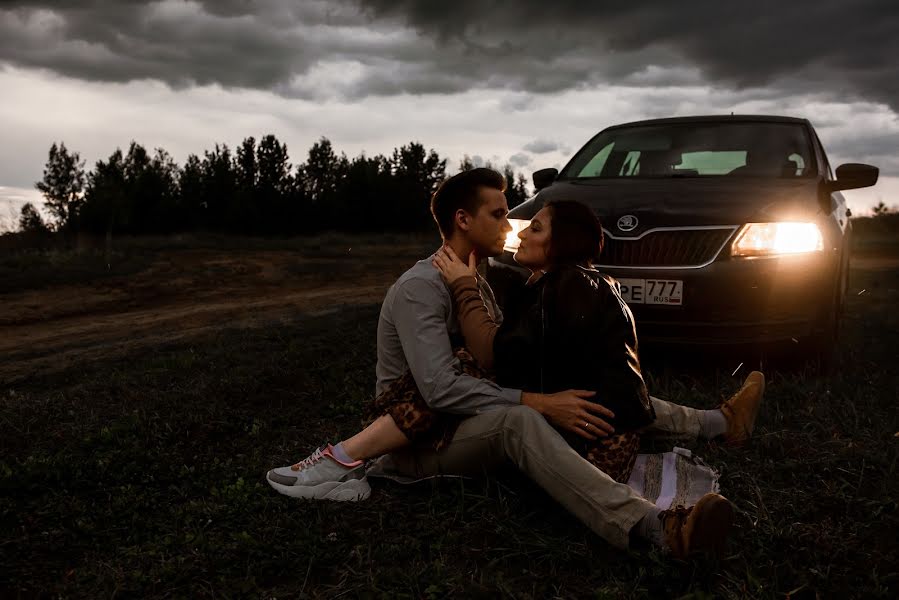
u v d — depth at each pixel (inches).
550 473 96.9
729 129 219.1
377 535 102.8
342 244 728.3
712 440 132.3
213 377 190.2
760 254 163.8
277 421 158.9
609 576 90.3
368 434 112.4
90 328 314.8
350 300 365.7
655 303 166.2
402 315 107.9
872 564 93.2
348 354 212.2
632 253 169.8
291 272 495.8
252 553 97.7
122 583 92.4
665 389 160.4
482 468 109.7
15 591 92.3
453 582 90.4
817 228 168.6
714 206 170.4
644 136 226.2
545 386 103.6
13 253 553.3
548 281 102.3
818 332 168.1
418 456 113.3
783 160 202.5
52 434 153.9
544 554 96.3
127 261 504.1
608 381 100.2
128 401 174.2
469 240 111.5
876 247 663.1
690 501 102.7
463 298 108.6
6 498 117.9
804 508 107.8
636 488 105.0
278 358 206.1
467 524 104.4
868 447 128.6
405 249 675.4
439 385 104.7
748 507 109.3
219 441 148.8
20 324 331.3
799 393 158.6
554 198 189.0
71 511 113.0
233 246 653.9
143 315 349.4
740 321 163.2
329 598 88.7
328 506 110.8
